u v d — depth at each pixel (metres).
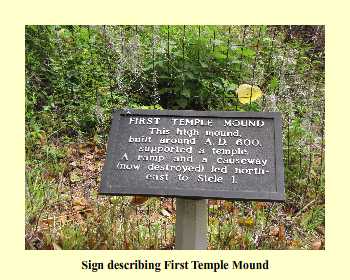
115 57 1.52
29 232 1.03
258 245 1.07
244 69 1.65
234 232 1.08
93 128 1.44
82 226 1.09
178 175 0.91
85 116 1.44
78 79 1.52
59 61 1.52
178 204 0.95
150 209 1.20
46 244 1.01
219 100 1.56
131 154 0.93
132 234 1.07
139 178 0.91
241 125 0.96
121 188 0.90
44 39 1.55
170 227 1.14
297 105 1.55
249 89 1.36
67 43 1.61
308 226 1.17
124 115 0.98
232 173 0.90
